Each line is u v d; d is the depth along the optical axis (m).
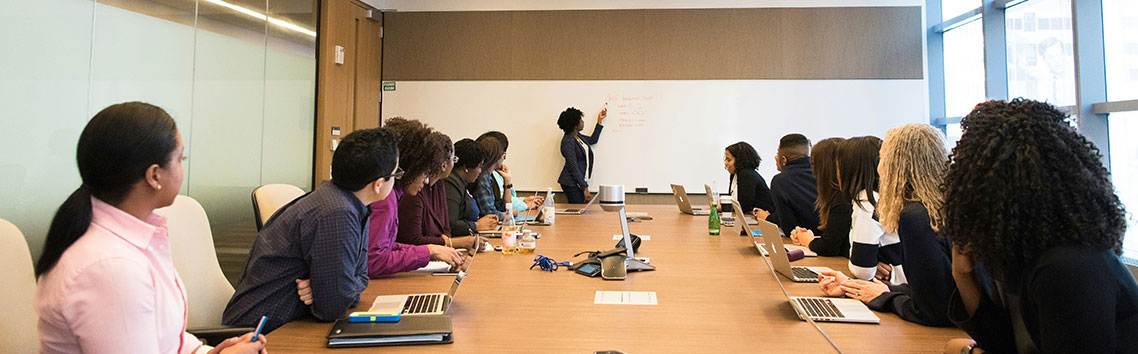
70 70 2.83
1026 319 1.00
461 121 5.68
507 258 2.28
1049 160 0.95
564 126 5.41
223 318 1.49
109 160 0.93
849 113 5.44
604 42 5.59
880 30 5.44
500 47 5.66
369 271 1.86
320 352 1.21
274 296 1.46
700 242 2.72
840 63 5.46
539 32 5.63
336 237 1.42
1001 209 0.96
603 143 5.57
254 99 4.21
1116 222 0.95
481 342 1.27
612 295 1.68
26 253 1.25
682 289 1.76
